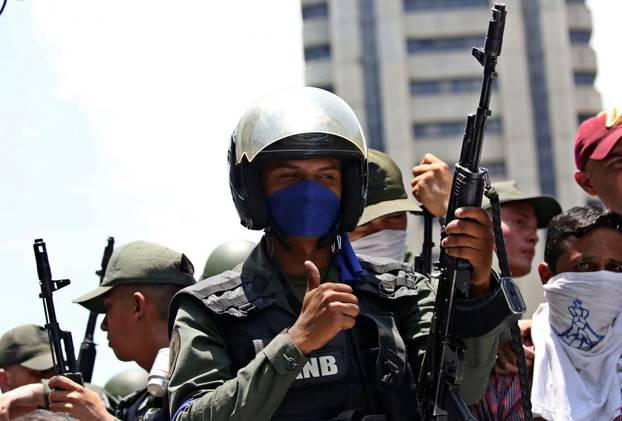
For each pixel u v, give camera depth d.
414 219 31.52
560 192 52.53
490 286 3.60
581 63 53.09
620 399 4.33
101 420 4.48
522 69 53.31
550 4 53.41
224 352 3.75
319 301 3.51
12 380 6.48
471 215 3.51
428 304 3.92
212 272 5.96
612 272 4.43
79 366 5.88
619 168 4.71
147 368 5.41
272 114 3.83
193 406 3.57
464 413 3.59
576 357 4.43
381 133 53.12
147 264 5.43
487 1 54.88
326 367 3.73
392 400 3.70
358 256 4.05
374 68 53.09
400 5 53.62
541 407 4.40
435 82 53.94
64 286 4.54
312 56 53.12
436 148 53.56
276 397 3.50
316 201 3.81
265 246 3.95
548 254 4.61
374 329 3.81
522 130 52.97
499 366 4.50
